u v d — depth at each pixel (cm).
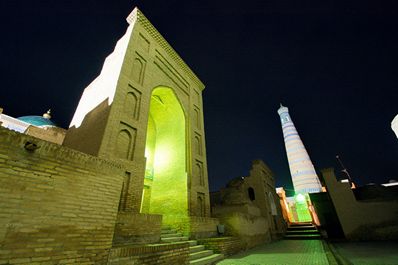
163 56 1273
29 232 328
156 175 1257
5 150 337
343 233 1339
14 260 302
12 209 320
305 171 3822
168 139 1335
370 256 700
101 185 454
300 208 3114
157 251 514
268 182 1908
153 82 1103
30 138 368
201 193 1209
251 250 1020
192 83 1570
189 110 1397
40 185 361
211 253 774
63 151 408
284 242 1411
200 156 1334
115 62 1016
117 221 551
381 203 1271
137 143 845
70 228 376
